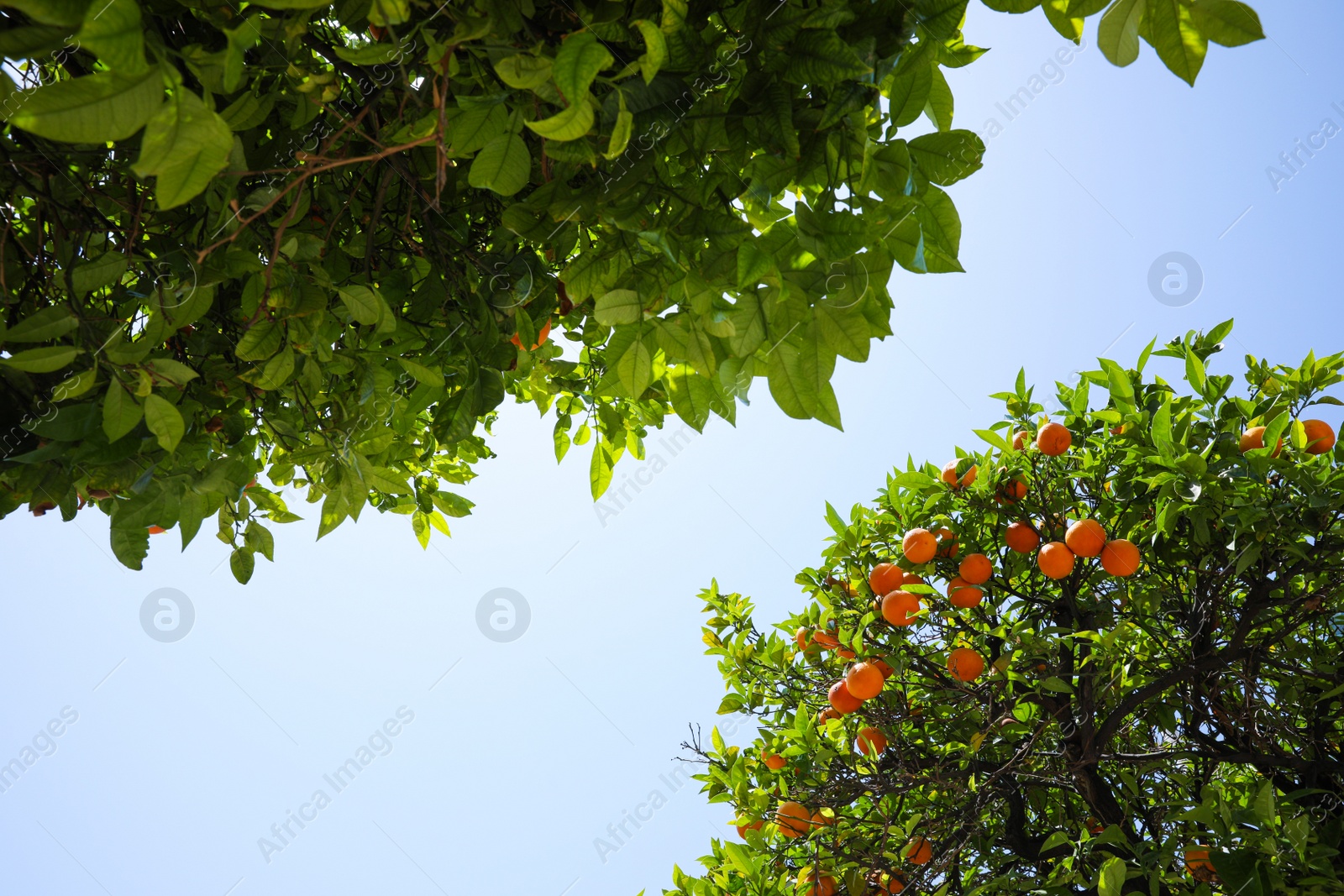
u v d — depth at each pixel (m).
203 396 2.48
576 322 3.19
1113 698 4.09
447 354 2.60
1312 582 3.83
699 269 1.88
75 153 1.98
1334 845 3.30
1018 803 4.31
